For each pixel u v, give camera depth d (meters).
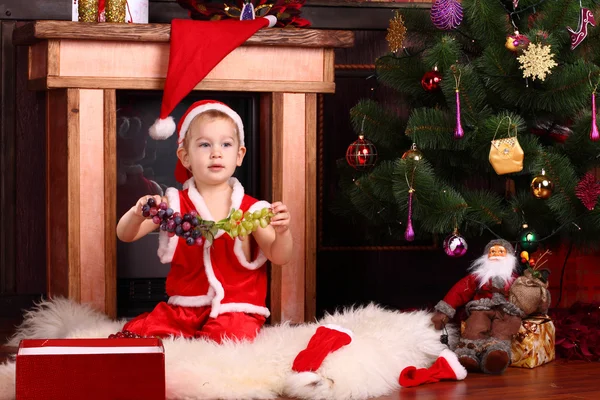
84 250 2.17
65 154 2.17
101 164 2.18
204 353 1.73
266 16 2.29
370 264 2.78
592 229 2.18
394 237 2.49
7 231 2.61
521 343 1.95
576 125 2.12
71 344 1.58
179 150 2.06
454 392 1.71
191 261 2.00
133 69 2.18
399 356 1.85
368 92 2.77
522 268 2.19
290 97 2.27
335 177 2.76
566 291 2.58
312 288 2.30
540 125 2.28
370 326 1.94
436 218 2.10
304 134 2.29
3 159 2.60
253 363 1.70
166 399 1.61
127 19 2.27
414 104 2.46
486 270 2.00
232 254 2.00
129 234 1.95
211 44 2.16
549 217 2.20
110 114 2.17
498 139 2.05
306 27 2.43
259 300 2.04
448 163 2.32
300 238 2.29
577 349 2.08
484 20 2.17
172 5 2.65
